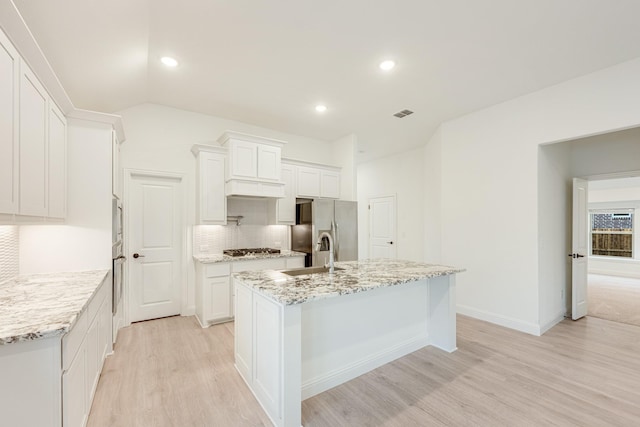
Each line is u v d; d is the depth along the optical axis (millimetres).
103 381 2295
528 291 3377
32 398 1254
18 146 1571
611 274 7441
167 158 3844
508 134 3570
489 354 2822
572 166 4266
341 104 3734
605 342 3104
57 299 1716
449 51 2582
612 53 2604
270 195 4074
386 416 1926
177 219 3965
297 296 1765
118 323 3357
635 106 2682
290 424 1775
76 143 2520
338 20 2193
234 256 3883
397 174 6219
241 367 2396
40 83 1851
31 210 1743
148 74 3002
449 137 4254
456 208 4129
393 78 3072
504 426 1819
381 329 2654
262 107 3854
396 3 2014
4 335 1187
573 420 1875
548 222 3592
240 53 2633
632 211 7484
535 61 2738
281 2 2008
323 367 2266
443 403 2059
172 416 1899
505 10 2070
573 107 3051
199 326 3539
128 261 3598
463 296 4020
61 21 1825
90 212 2572
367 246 6926
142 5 1982
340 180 5199
